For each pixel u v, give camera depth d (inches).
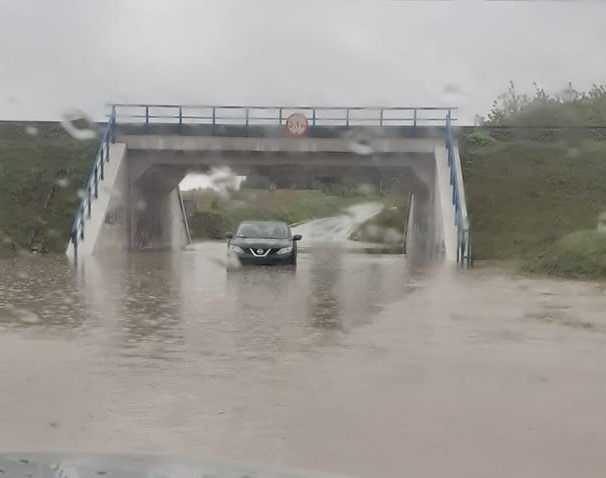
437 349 284.5
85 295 459.2
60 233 935.7
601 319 363.6
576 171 1024.9
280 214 1957.4
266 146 1088.2
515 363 258.5
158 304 418.0
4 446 163.8
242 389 219.8
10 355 267.6
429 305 421.4
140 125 1113.4
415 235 1248.8
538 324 347.9
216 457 154.2
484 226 925.8
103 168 1025.5
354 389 220.7
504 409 199.6
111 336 309.9
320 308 406.6
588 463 158.2
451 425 184.9
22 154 1099.9
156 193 1302.9
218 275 637.3
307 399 208.8
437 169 1031.0
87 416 190.2
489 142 1115.3
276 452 162.6
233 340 302.5
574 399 210.4
